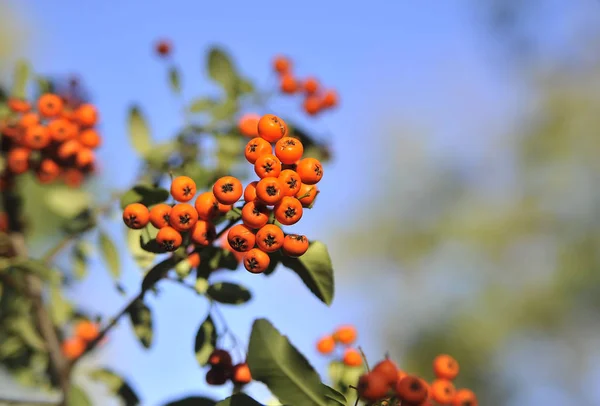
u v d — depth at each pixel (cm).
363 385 236
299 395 237
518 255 1892
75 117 409
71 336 400
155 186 272
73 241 394
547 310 1780
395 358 1850
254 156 241
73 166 413
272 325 241
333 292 274
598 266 1809
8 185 399
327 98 537
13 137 391
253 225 238
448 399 294
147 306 301
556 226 1906
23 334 356
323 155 477
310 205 241
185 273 290
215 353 289
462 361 1750
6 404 329
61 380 337
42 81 411
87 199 404
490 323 1783
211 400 302
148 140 421
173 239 252
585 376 1731
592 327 1758
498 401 1709
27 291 348
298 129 476
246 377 286
